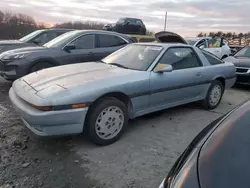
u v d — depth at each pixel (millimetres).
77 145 3422
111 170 2871
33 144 3400
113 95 3510
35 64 6004
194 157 1558
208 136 1732
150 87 3852
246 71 7281
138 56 4309
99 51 6809
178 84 4289
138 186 2615
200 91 4852
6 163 2932
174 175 1502
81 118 3111
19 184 2584
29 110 3023
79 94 3070
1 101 5258
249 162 1391
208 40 11344
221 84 5316
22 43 8148
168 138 3754
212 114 4945
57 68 4031
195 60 4770
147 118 4570
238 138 1577
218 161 1435
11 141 3451
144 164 3018
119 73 3693
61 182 2639
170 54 4320
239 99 6398
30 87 3328
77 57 6500
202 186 1294
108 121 3396
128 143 3533
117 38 7234
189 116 4770
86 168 2895
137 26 19359
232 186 1264
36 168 2865
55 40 6875
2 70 6066
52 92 3037
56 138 3588
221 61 5398
